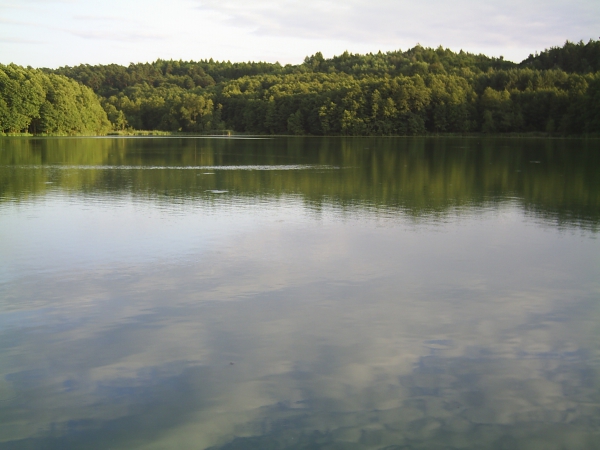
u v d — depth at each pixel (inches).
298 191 780.0
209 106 5162.4
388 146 2485.2
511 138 3782.0
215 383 220.4
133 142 2669.8
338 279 354.0
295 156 1646.2
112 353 246.1
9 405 205.0
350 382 221.5
